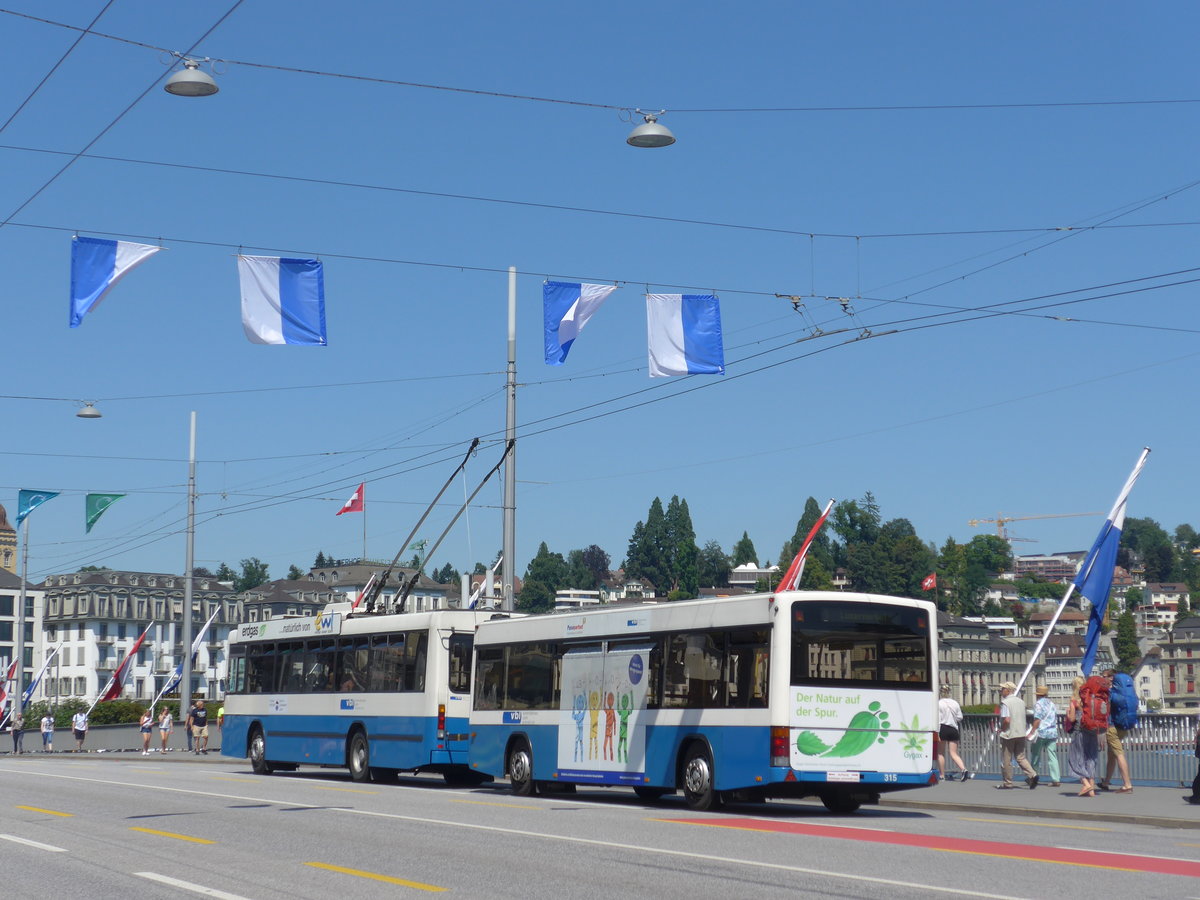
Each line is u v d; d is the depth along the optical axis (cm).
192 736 4728
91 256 1897
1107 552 2602
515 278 3434
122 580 13112
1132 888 1100
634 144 2081
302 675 3088
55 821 1795
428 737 2652
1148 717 2525
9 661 12938
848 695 1945
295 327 2012
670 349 2205
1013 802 2123
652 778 2108
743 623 1991
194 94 1848
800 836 1548
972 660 13562
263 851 1416
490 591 3262
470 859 1323
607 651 2244
